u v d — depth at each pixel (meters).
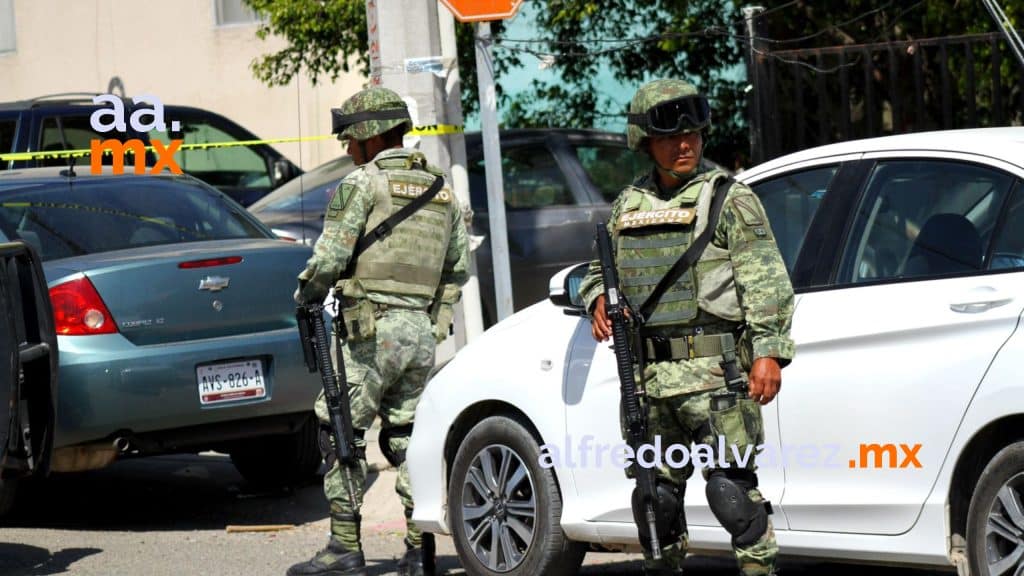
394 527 13.64
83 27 32.34
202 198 14.80
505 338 10.92
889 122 21.98
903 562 8.84
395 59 15.65
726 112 24.19
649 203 8.62
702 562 12.17
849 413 8.96
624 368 8.57
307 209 19.47
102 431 12.52
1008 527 8.40
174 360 12.68
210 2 31.27
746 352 8.43
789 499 9.25
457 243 11.41
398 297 10.98
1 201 13.61
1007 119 21.33
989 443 8.60
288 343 13.27
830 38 23.09
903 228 9.14
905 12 22.12
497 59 25.02
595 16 24.17
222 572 11.82
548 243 18.97
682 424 8.71
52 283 12.55
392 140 11.20
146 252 13.18
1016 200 8.69
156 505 14.94
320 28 24.38
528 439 10.54
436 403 11.17
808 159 9.82
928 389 8.65
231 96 31.12
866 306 9.02
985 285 8.58
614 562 12.16
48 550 12.71
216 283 13.03
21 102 22.88
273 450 15.04
